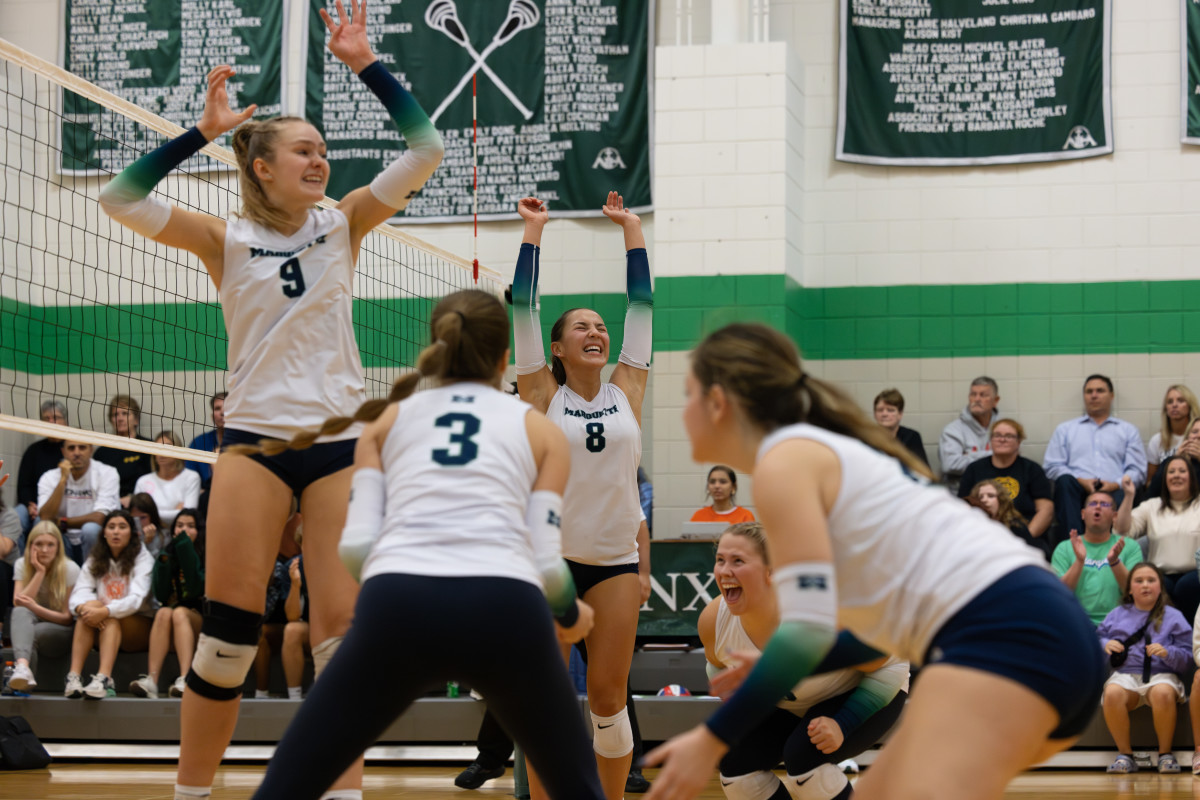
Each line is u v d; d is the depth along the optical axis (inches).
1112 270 438.0
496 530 102.5
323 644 134.8
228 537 132.4
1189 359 430.6
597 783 105.4
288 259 141.2
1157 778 282.8
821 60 456.4
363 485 107.8
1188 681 306.0
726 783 163.6
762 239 429.7
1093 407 412.8
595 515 169.9
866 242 450.3
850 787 160.4
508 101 463.8
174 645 334.6
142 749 310.2
